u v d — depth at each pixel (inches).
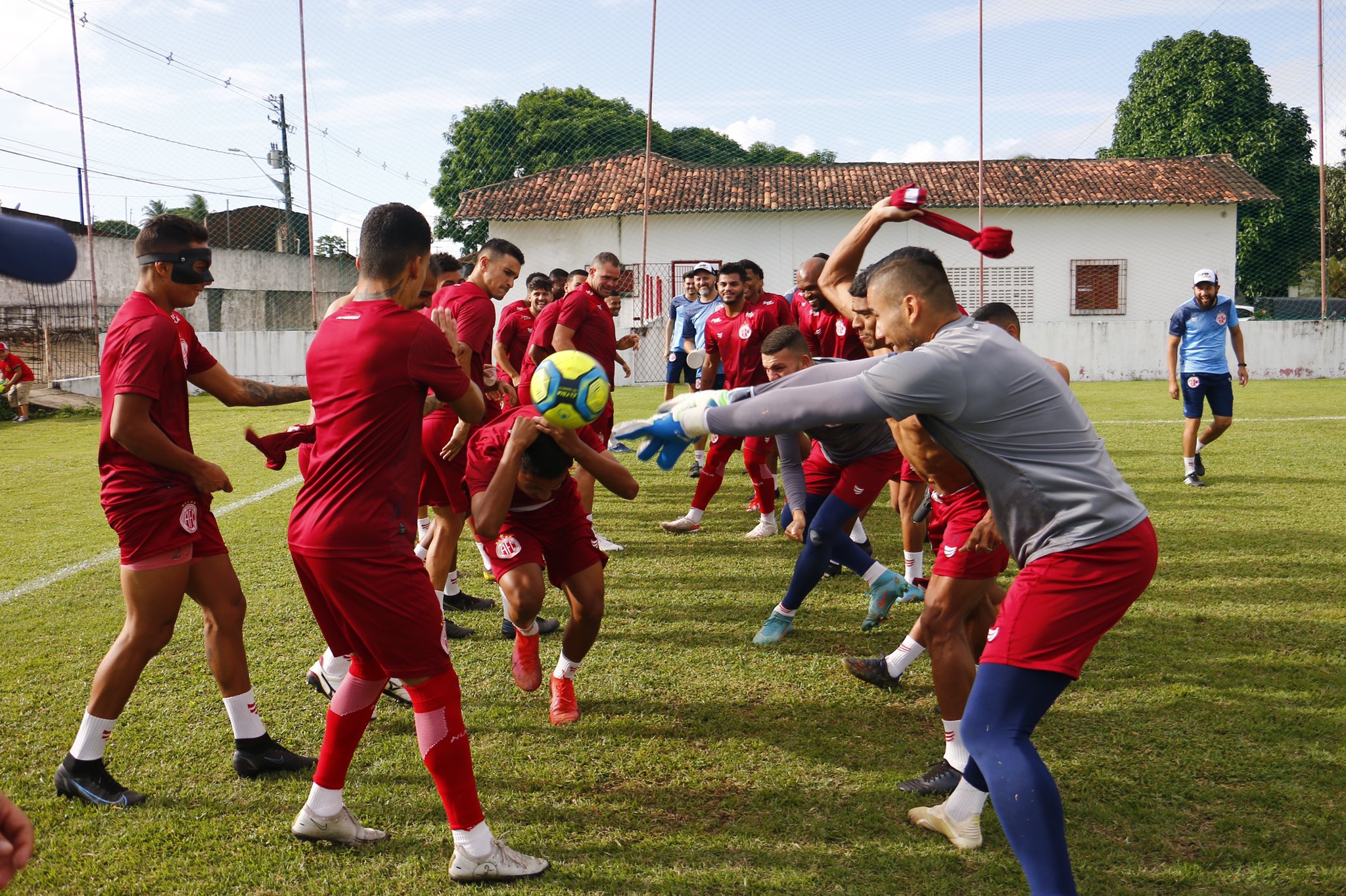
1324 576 201.8
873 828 108.4
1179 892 95.0
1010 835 87.2
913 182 1012.5
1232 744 125.7
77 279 807.7
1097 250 959.0
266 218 1437.0
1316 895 94.1
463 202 1034.7
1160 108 1259.8
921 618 121.7
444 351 102.4
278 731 135.3
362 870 101.4
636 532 263.7
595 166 1095.0
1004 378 89.4
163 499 114.4
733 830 108.2
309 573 103.6
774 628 171.2
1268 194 939.3
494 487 116.8
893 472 163.5
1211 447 385.4
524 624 137.1
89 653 166.9
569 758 126.6
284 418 551.8
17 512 294.4
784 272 979.9
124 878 99.7
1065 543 90.0
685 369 393.7
